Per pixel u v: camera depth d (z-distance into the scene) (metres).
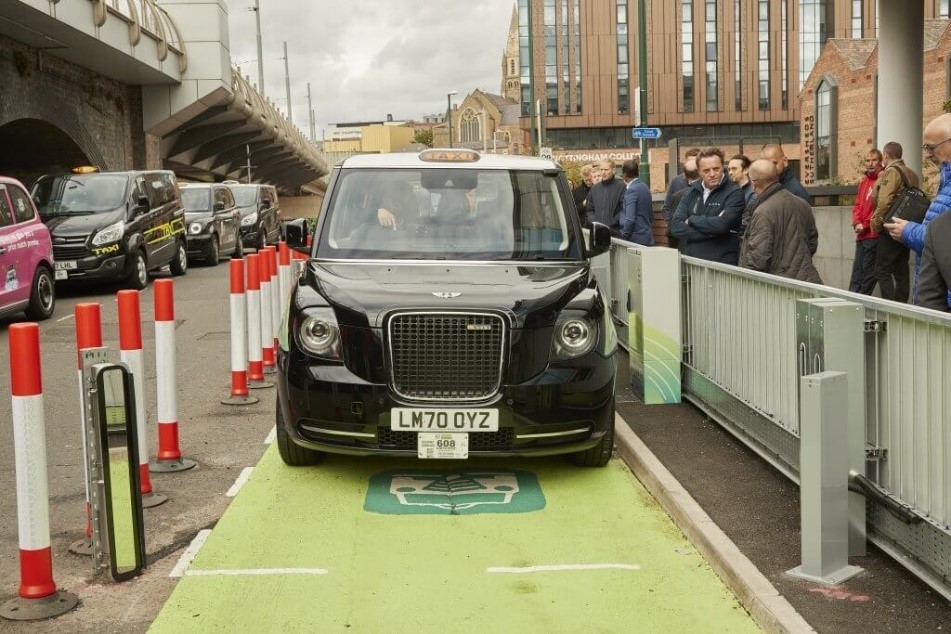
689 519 5.30
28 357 4.36
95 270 17.88
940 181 5.52
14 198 14.16
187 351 11.72
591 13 99.12
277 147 68.75
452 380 5.88
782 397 6.02
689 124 99.94
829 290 5.30
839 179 48.81
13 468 6.80
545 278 6.43
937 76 40.34
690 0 98.69
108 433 4.69
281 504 5.89
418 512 5.73
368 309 5.89
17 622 4.29
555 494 6.06
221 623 4.27
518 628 4.21
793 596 4.32
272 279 10.70
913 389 4.48
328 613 4.37
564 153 99.38
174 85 38.53
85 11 26.39
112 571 4.72
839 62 54.22
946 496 4.23
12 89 26.78
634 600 4.50
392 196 7.23
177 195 22.27
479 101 167.25
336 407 5.89
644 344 8.06
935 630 3.97
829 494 4.50
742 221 8.70
